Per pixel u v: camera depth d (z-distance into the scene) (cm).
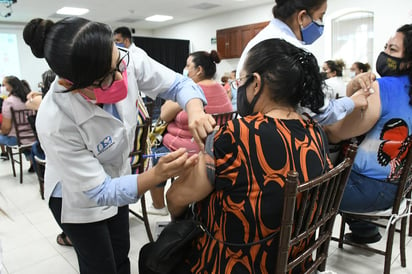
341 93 351
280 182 85
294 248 97
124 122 107
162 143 249
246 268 90
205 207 97
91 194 95
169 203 104
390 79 150
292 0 147
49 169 117
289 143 87
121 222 134
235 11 819
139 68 113
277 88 91
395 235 218
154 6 748
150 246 112
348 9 606
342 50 638
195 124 100
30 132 356
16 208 279
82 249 119
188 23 963
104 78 81
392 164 156
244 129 86
